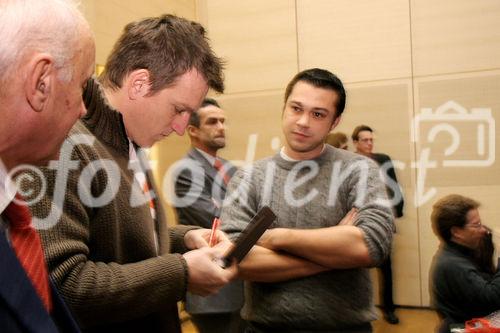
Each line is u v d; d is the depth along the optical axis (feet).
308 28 8.96
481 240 4.99
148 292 2.23
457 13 8.24
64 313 1.64
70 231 2.06
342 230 3.38
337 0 8.82
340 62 8.92
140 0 8.16
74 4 1.69
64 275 1.96
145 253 2.66
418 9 8.48
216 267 2.53
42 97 1.48
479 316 4.86
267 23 9.06
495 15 8.04
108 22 7.27
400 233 8.60
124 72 2.56
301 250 3.36
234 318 5.89
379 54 8.73
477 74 8.21
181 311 6.95
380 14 8.68
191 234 3.29
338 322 3.38
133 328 2.55
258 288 3.59
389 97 8.71
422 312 8.44
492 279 4.88
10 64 1.38
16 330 1.27
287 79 8.98
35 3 1.48
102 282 2.07
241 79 9.14
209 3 9.41
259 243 3.44
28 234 1.64
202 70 2.61
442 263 5.09
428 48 8.46
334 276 3.45
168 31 2.57
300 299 3.40
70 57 1.56
